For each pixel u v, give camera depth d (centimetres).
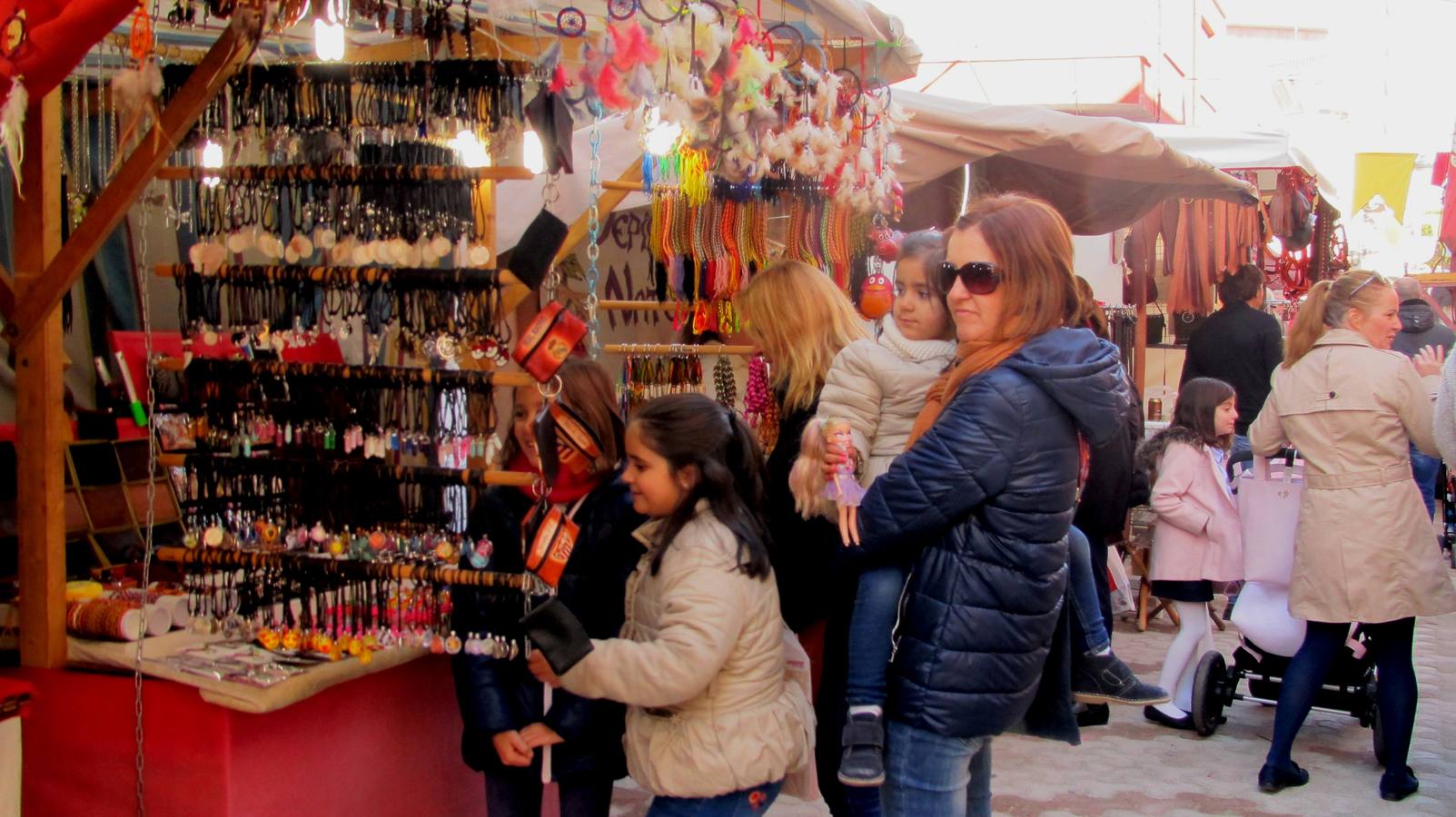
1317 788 427
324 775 277
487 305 229
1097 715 491
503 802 267
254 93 240
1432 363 513
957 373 235
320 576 241
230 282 243
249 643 274
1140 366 927
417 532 239
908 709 231
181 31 328
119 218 245
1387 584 393
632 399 414
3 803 253
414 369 234
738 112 286
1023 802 413
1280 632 458
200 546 247
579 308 466
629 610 242
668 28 248
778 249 420
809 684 265
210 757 254
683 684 218
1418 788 423
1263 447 442
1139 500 500
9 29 179
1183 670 501
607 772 262
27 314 262
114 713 262
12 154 184
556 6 307
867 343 274
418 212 233
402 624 240
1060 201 718
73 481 329
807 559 277
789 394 299
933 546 231
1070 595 282
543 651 219
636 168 342
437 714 314
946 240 277
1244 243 865
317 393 240
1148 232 902
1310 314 419
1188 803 412
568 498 255
